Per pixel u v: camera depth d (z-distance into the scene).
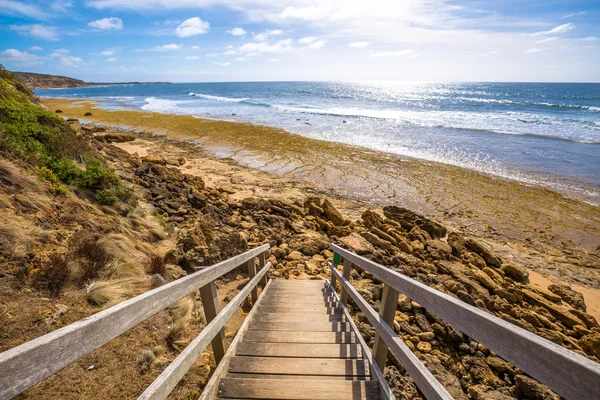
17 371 0.91
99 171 7.54
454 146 23.81
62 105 57.84
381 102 68.00
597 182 16.02
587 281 8.53
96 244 4.52
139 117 38.78
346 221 11.51
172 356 3.22
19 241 3.85
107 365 2.85
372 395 2.37
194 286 2.19
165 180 13.23
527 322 6.14
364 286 6.32
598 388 0.79
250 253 4.14
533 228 11.63
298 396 2.37
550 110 50.97
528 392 3.95
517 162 19.48
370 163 19.48
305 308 4.86
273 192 14.67
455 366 4.52
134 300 1.47
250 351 3.13
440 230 10.80
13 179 5.15
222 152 22.14
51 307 3.19
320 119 38.53
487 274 8.31
